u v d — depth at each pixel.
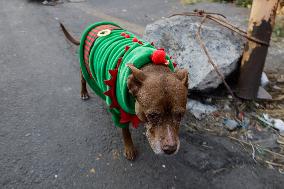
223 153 0.67
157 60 0.52
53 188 0.59
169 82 0.46
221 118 0.76
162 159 0.66
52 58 1.07
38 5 1.62
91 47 0.67
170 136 0.46
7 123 0.76
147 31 0.87
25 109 0.81
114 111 0.60
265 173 0.63
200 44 0.80
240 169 0.64
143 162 0.65
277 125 0.74
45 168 0.64
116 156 0.67
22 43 1.18
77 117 0.78
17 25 1.35
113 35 0.65
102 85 0.61
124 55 0.55
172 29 0.84
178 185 0.60
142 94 0.46
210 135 0.72
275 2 0.71
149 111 0.46
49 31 1.29
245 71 0.78
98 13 1.50
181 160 0.65
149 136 0.49
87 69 0.72
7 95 0.86
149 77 0.48
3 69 1.00
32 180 0.61
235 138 0.71
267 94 0.82
